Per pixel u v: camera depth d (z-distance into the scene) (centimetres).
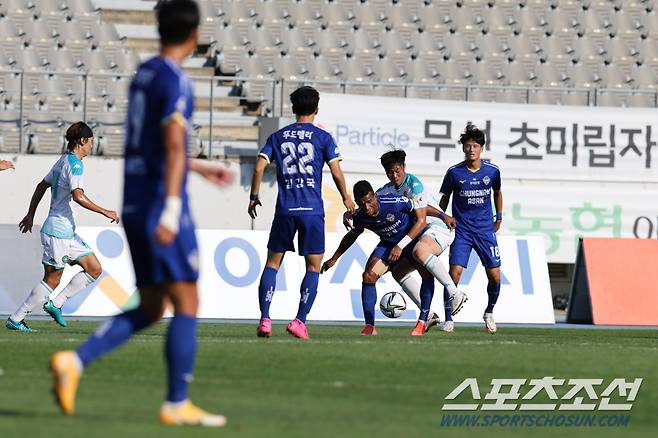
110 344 2030
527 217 7200
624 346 4025
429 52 8500
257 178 4034
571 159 7256
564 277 7694
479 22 8694
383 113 7000
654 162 7319
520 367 3089
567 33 8769
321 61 8325
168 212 1914
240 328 4872
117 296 5769
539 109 7231
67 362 1958
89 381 2588
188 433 1867
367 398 2414
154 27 8481
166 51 2050
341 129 6925
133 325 2052
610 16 8912
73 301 5700
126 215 2012
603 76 8644
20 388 2439
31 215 4497
